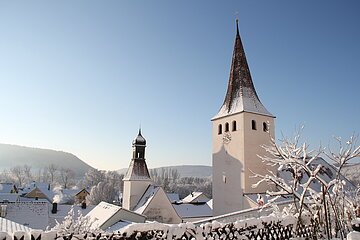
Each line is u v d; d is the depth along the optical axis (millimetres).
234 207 31297
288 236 8539
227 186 32781
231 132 33438
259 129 33094
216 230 6848
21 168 181125
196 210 40562
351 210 9812
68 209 42906
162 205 36000
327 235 8859
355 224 8141
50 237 5078
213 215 34312
